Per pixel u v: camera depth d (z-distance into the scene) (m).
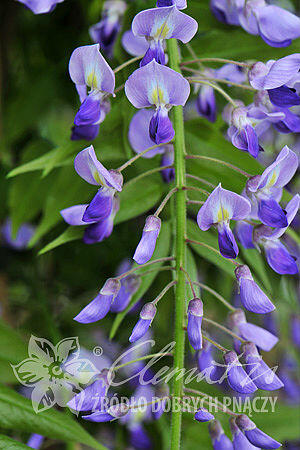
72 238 0.45
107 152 0.47
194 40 0.47
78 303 0.59
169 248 0.47
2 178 0.56
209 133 0.47
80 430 0.45
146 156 0.47
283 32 0.45
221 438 0.44
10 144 0.57
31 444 0.49
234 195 0.42
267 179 0.43
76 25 0.58
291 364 0.69
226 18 0.47
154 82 0.42
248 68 0.44
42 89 0.57
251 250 0.48
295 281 0.57
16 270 0.57
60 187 0.48
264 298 0.42
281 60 0.43
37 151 0.55
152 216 0.42
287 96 0.43
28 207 0.54
